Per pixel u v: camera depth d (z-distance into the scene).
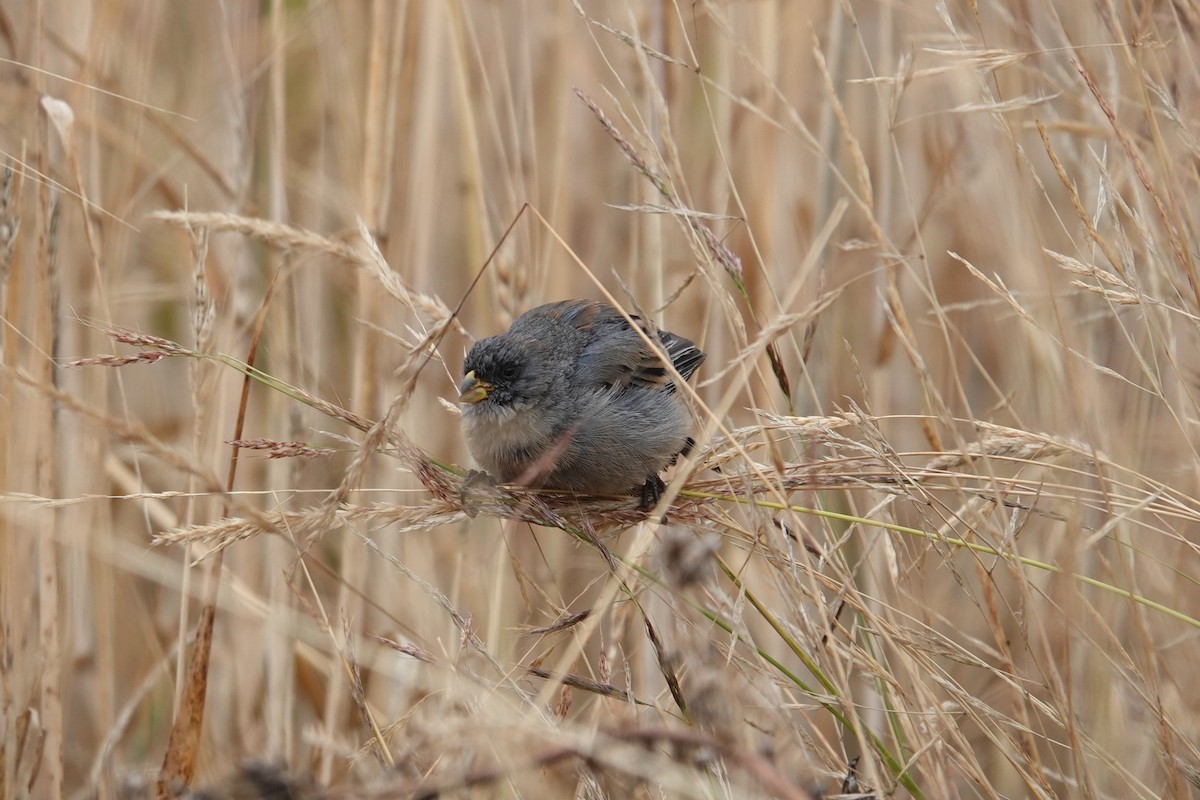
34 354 8.51
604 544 7.70
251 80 10.60
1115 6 7.82
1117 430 8.55
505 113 12.73
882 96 9.59
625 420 8.78
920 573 7.66
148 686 9.16
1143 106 7.19
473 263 11.34
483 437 8.97
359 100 11.90
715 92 11.84
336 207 11.87
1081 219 7.28
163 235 12.32
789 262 11.41
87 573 10.23
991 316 11.08
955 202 11.00
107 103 10.70
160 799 7.46
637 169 7.59
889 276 6.92
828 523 8.05
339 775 9.18
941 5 7.69
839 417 7.41
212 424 10.36
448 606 6.92
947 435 11.13
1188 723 7.84
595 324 9.51
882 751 6.77
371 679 9.93
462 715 6.54
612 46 12.91
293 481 10.25
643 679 9.34
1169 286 8.00
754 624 9.74
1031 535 9.62
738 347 7.25
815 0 11.66
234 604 9.18
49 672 8.52
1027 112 10.02
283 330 10.55
